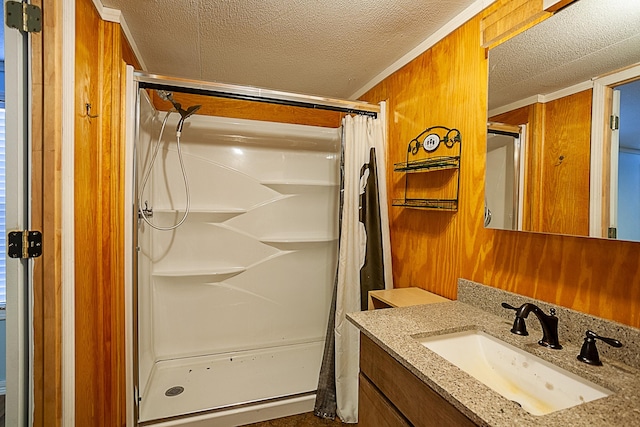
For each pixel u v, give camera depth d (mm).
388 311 1242
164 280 2275
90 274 1278
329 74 2139
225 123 2391
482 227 1331
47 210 1012
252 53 1843
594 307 950
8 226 986
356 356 1794
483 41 1294
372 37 1651
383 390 993
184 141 2314
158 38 1676
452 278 1490
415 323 1108
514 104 1195
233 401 1869
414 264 1760
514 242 1198
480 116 1340
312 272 2658
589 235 959
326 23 1521
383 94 2082
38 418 1011
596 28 950
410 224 1796
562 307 1020
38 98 998
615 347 837
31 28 984
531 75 1131
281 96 1753
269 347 2535
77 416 1156
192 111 1945
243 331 2480
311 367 2289
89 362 1268
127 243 1518
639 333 815
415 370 792
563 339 1000
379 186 1852
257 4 1376
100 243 1384
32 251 999
